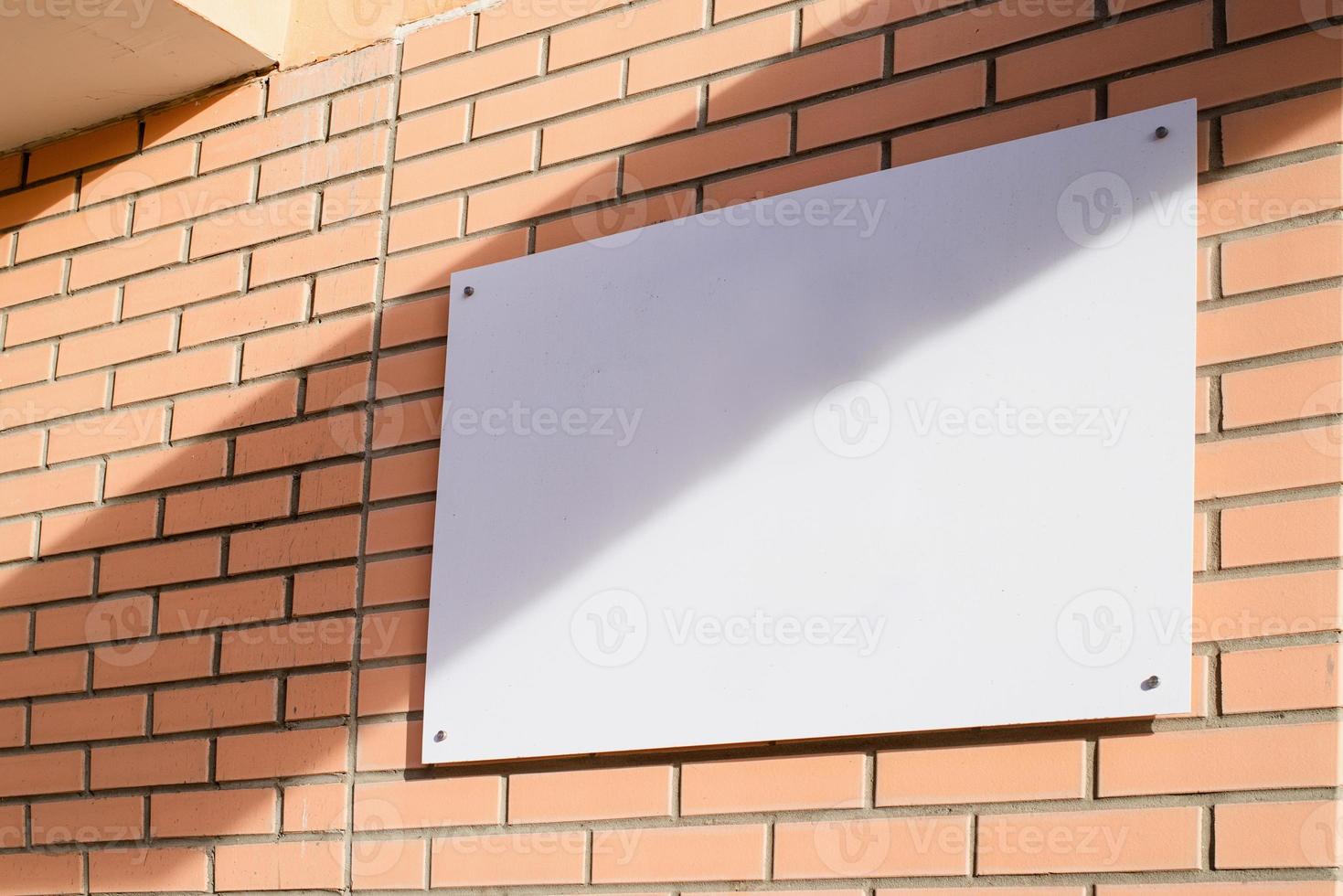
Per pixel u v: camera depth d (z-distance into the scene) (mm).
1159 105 2076
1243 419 1920
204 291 2898
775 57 2424
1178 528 1907
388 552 2533
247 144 2949
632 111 2533
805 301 2248
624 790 2207
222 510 2732
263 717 2561
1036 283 2078
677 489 2268
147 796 2643
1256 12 2039
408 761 2398
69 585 2857
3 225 3193
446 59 2771
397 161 2758
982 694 1970
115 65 2939
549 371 2441
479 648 2361
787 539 2156
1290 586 1845
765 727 2098
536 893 2232
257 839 2502
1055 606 1956
